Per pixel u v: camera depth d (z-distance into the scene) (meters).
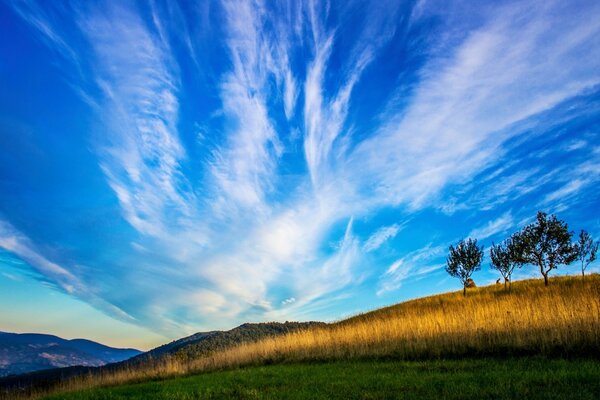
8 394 22.20
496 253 45.66
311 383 11.57
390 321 23.16
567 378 8.78
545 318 15.19
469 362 12.93
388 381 10.53
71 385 22.88
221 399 10.38
